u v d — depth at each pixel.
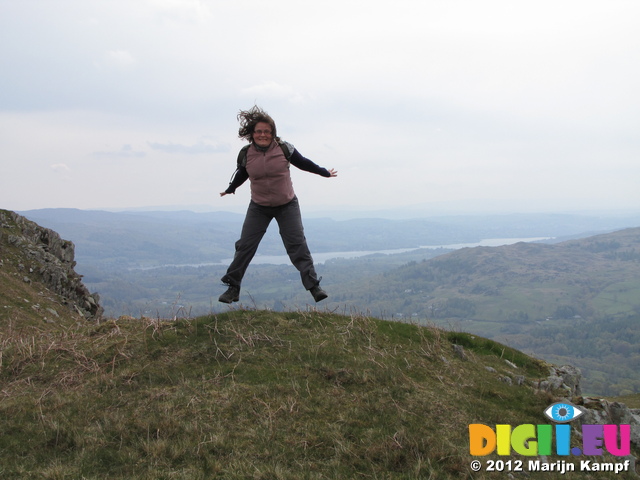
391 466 4.60
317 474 4.31
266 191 6.52
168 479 4.16
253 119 6.26
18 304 18.19
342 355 6.80
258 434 4.91
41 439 4.79
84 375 6.30
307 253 6.80
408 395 5.99
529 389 7.08
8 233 23.00
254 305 8.20
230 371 6.23
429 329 8.67
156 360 6.57
